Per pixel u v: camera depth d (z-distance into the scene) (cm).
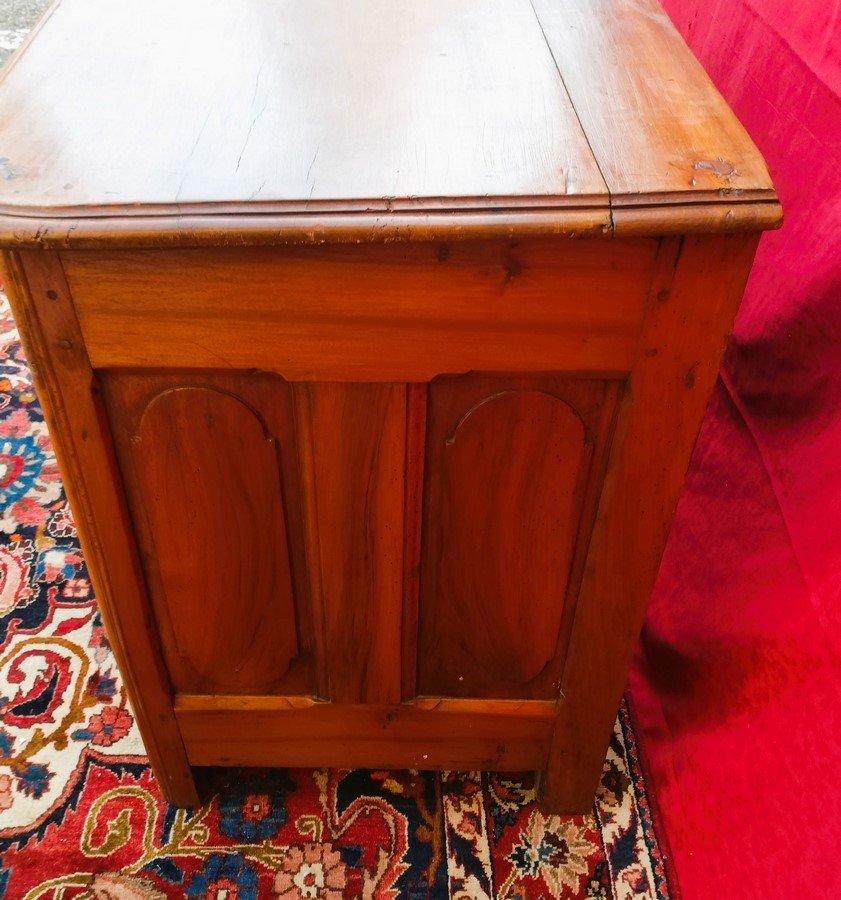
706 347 62
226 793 103
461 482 72
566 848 98
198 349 62
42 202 54
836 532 78
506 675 89
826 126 86
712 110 65
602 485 73
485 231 54
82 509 72
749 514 97
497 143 60
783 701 83
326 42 76
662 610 114
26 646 120
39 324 60
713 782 92
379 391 65
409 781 105
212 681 89
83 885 94
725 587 99
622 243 56
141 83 69
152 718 91
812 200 89
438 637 85
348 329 61
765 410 96
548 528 76
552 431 69
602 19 80
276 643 85
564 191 55
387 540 76
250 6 83
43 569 132
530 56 73
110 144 60
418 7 83
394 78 69
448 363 63
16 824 99
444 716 92
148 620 82
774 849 80
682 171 57
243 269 57
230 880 95
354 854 97
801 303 89
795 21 94
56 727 110
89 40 76
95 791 103
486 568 79
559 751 94
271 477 72
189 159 58
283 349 62
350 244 56
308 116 64
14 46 248
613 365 64
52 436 67
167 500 73
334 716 92
